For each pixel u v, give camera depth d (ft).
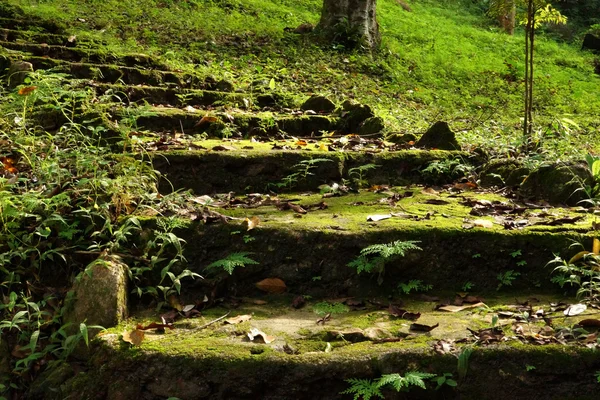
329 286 12.25
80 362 10.64
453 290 12.23
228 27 39.32
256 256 12.44
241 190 15.92
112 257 11.87
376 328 10.57
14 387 10.63
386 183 16.93
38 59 23.17
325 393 9.57
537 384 9.50
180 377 9.62
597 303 11.23
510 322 10.65
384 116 26.50
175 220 12.56
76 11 36.42
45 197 12.89
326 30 41.04
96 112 16.63
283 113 22.86
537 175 16.02
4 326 10.77
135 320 11.29
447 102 35.58
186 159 15.66
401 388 9.48
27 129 16.25
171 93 22.89
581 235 12.43
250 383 9.50
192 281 12.19
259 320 11.20
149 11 39.22
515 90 40.16
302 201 14.99
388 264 12.23
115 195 13.00
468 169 17.43
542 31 63.52
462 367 9.50
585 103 39.70
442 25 55.06
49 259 12.21
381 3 57.00
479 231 12.52
